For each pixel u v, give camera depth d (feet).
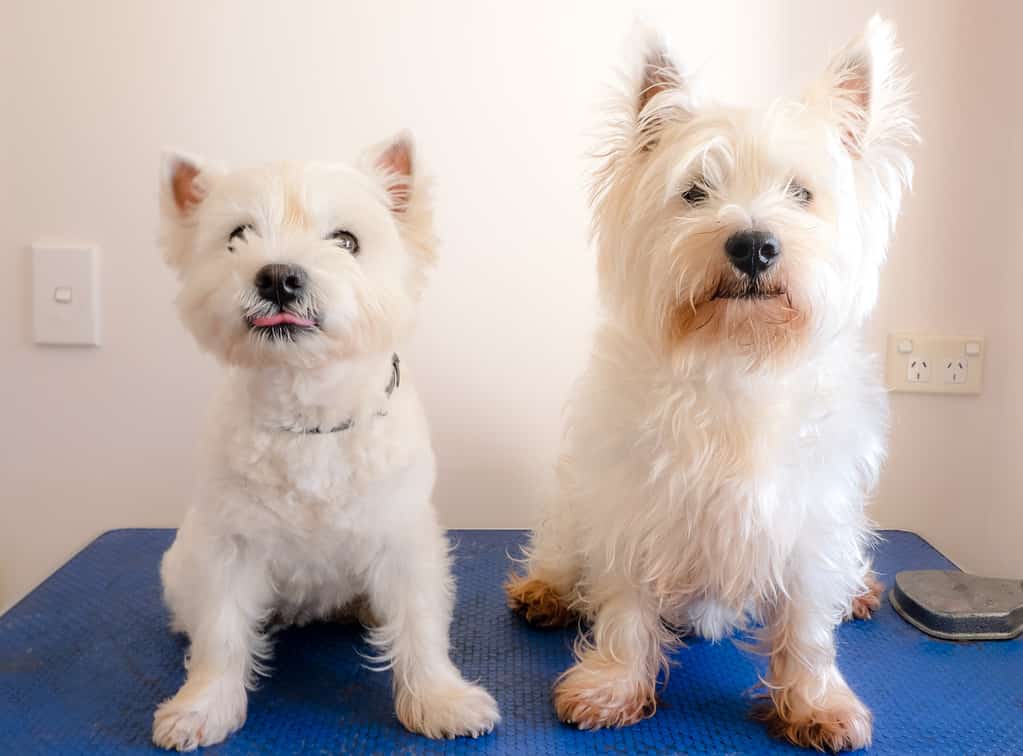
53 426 5.30
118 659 3.81
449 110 5.08
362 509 3.35
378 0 4.99
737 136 3.34
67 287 5.12
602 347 3.73
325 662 3.86
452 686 3.40
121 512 5.41
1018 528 5.12
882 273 5.22
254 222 3.19
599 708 3.35
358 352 3.20
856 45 3.48
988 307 5.23
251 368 3.22
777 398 3.37
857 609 4.28
